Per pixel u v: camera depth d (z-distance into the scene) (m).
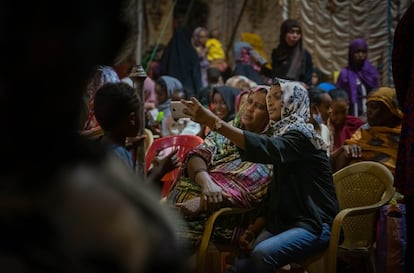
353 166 4.94
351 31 11.38
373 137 5.48
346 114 6.53
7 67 1.08
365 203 4.86
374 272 4.85
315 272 4.30
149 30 15.04
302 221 4.23
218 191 4.32
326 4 11.49
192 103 3.98
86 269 1.06
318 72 11.54
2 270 1.03
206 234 4.27
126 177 1.17
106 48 1.15
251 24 14.85
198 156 4.54
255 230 4.40
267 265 4.09
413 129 3.63
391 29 11.10
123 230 1.09
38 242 1.06
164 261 1.11
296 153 4.13
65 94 1.11
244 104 4.57
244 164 4.52
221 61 12.27
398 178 3.74
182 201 4.52
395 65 3.82
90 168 1.12
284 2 11.73
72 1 1.10
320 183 4.26
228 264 5.05
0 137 1.08
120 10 1.16
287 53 9.31
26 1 1.08
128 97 3.57
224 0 15.17
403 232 5.09
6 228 1.06
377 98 5.44
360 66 9.23
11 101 1.08
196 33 12.42
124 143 3.62
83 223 1.08
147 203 1.14
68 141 1.12
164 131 7.80
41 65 1.09
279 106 4.23
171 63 11.52
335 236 4.24
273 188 4.31
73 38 1.10
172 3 15.09
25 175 1.09
